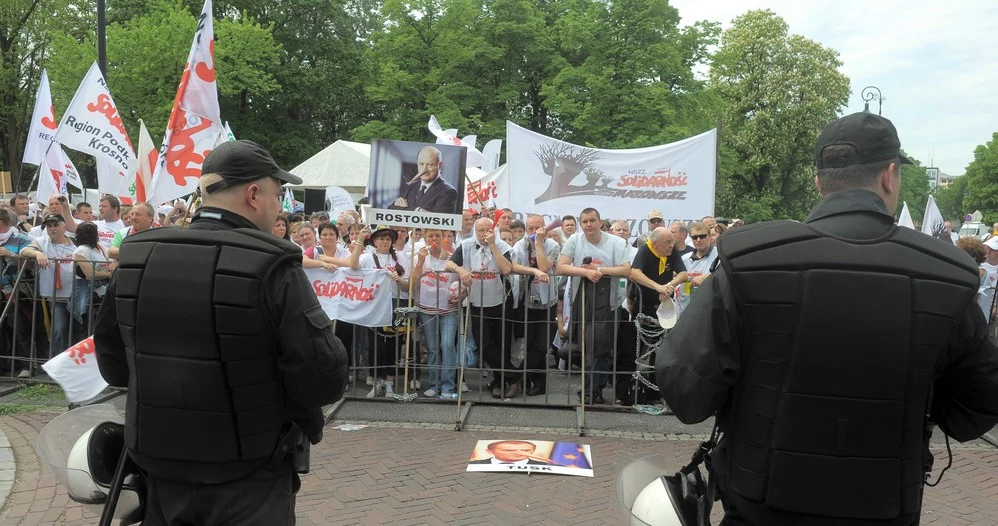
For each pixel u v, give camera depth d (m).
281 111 30.56
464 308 6.62
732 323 1.74
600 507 4.19
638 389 6.38
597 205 9.36
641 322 6.20
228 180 2.09
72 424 2.64
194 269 1.97
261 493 2.07
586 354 6.36
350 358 6.93
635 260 6.22
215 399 1.98
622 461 5.03
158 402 2.02
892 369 1.63
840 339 1.63
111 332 2.28
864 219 1.74
